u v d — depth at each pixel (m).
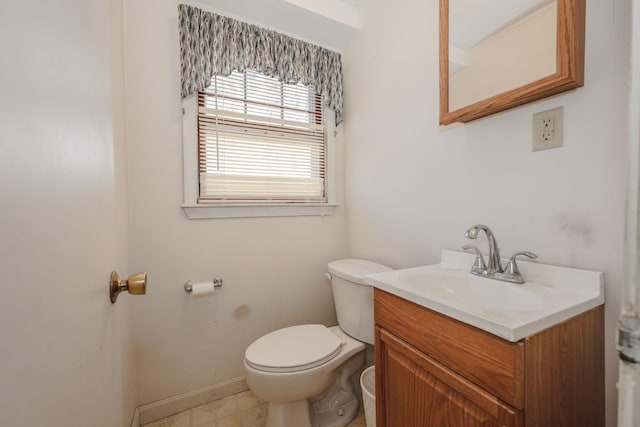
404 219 1.44
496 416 0.60
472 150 1.09
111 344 0.65
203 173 1.50
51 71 0.36
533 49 0.83
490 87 0.95
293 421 1.20
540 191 0.89
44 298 0.34
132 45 1.32
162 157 1.38
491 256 0.94
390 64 1.49
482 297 0.93
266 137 1.67
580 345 0.69
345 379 1.37
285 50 1.62
